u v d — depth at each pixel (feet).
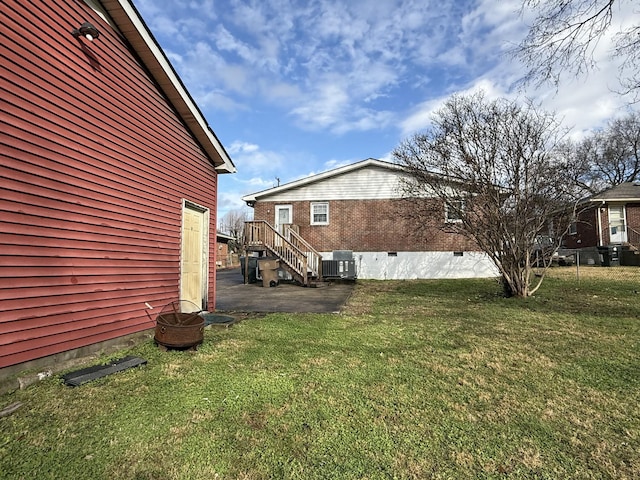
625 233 61.31
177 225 21.54
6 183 11.26
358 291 38.73
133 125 17.65
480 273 49.75
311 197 53.62
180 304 20.74
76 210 14.02
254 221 47.91
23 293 11.82
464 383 12.32
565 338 17.76
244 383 12.20
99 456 8.03
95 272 14.96
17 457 7.90
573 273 43.70
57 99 13.20
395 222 51.24
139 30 16.87
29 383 11.51
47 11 12.84
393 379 12.67
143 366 13.74
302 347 16.52
